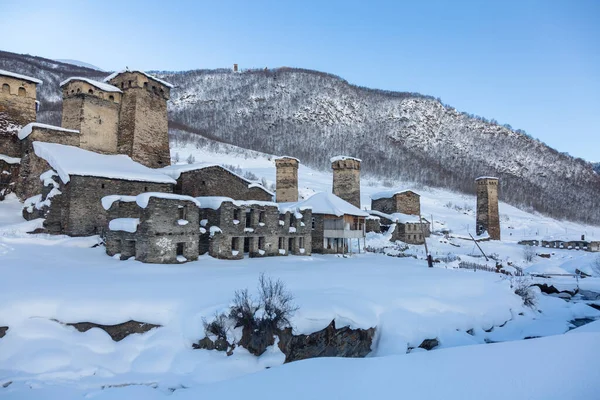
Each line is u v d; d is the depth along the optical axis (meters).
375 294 23.86
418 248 56.22
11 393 12.67
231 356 16.45
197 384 14.59
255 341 17.00
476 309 26.08
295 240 38.44
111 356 15.52
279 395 12.73
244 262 30.16
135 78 41.28
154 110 43.44
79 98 39.09
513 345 17.56
